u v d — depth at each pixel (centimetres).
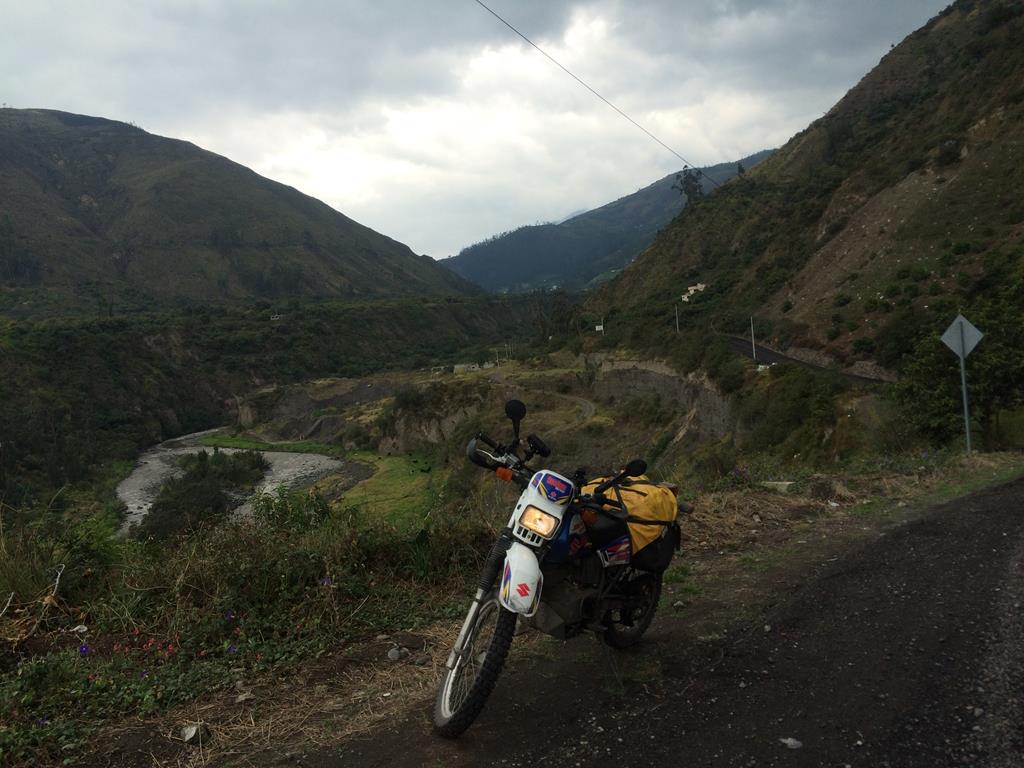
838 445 2967
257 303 19262
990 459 1314
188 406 13588
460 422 8156
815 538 701
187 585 491
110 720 355
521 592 317
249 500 629
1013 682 345
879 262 6750
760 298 8512
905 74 14788
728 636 440
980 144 6994
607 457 6272
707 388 5966
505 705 360
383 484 5725
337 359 16500
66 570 496
